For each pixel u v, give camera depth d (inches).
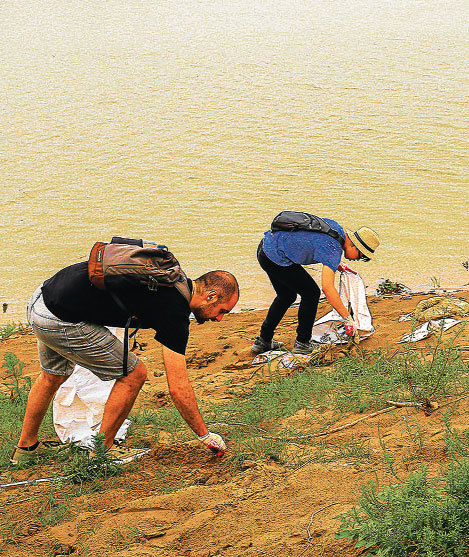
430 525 131.3
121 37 1425.9
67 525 163.2
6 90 1038.4
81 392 208.7
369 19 1565.0
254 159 738.8
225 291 180.4
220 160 737.6
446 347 253.6
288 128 840.3
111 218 598.9
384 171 696.4
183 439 210.8
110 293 174.6
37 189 666.2
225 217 595.8
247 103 949.2
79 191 660.7
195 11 1710.1
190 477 183.6
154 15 1667.1
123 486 181.2
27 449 196.4
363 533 134.8
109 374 184.4
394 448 182.5
